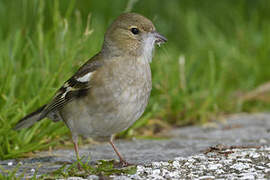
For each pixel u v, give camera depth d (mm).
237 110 13633
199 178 7074
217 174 7289
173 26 17828
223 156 8219
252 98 14070
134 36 8648
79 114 8367
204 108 12578
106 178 7168
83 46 11148
